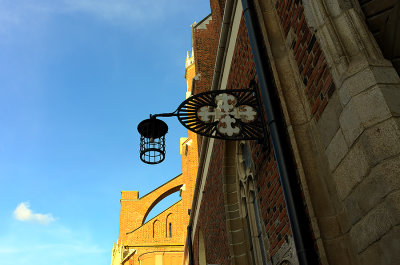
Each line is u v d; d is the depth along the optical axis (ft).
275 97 15.19
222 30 26.78
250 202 22.84
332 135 11.39
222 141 27.73
